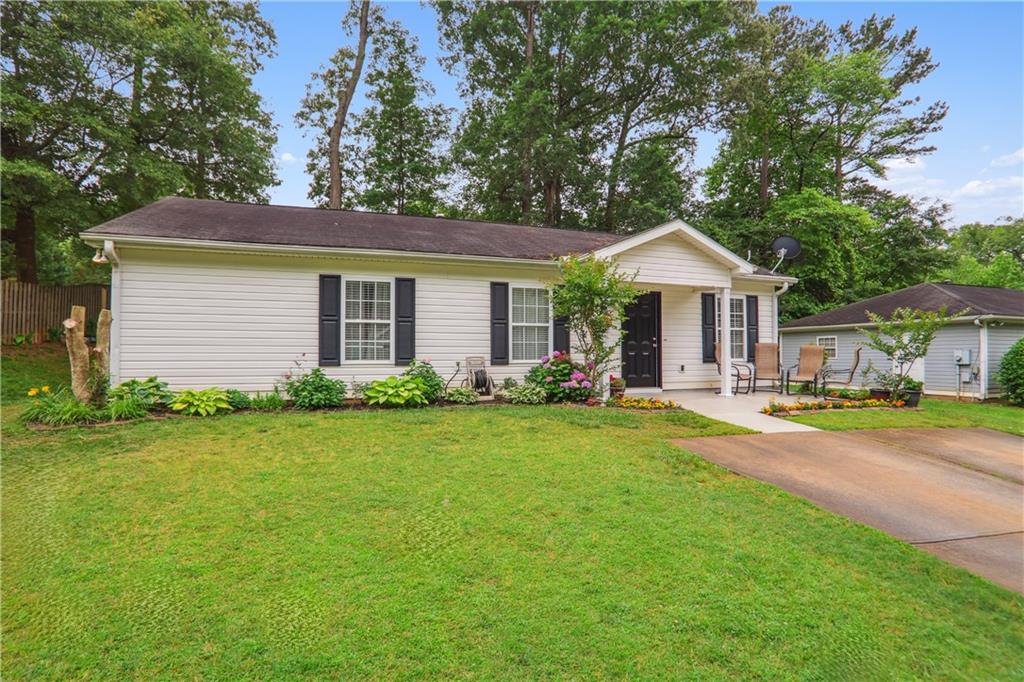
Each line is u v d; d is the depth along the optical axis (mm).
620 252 10031
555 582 3402
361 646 2732
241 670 2549
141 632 2834
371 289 9680
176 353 8570
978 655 2889
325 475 5336
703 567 3658
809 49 24531
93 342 14578
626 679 2557
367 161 25562
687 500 4910
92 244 8062
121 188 15609
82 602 3102
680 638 2881
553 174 21281
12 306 13547
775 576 3582
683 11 20109
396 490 4965
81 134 15023
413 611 3045
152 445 6207
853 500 5129
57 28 13617
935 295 15812
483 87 24578
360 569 3510
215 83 17531
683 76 21297
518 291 10727
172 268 8547
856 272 21438
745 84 20172
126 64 15320
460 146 23188
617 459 6102
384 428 7254
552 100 22141
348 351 9547
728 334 11188
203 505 4531
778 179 25688
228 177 19578
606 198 23188
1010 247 40469
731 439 7332
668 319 12117
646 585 3404
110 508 4441
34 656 2645
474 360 10242
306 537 3965
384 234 10500
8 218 15281
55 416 6996
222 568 3496
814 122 24297
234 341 8891
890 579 3631
